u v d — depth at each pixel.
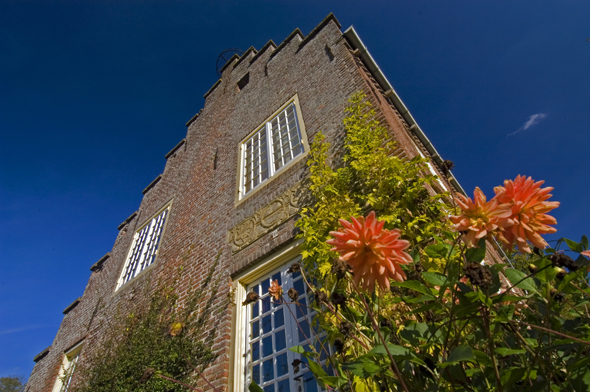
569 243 1.38
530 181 1.29
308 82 6.05
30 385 9.91
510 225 1.18
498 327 1.11
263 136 6.39
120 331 6.07
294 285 3.81
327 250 2.86
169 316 5.16
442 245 1.47
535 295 1.35
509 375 1.01
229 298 4.33
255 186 5.68
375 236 1.24
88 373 5.54
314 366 1.50
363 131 3.87
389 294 2.02
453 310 1.09
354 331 1.80
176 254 6.49
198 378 3.88
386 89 6.84
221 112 8.84
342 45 5.89
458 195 1.34
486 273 0.99
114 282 8.73
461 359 0.96
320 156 4.15
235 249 4.95
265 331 3.84
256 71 8.31
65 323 10.65
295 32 7.63
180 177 9.09
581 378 1.03
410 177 2.95
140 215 10.41
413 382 1.27
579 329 1.22
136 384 4.20
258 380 3.53
